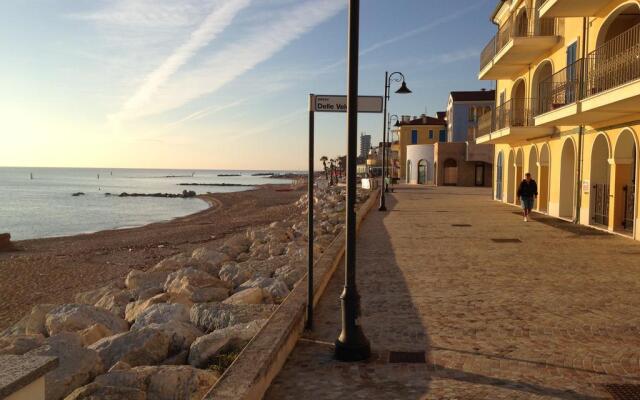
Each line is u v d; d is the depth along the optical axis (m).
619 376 5.50
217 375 5.64
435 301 8.59
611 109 14.41
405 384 5.36
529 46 21.33
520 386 5.27
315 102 6.79
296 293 7.95
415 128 76.88
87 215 56.53
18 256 25.16
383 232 17.77
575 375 5.54
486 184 58.44
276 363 5.62
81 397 4.93
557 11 16.73
